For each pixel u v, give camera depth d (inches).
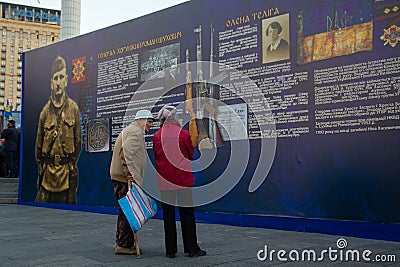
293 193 288.7
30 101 487.8
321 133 277.4
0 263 198.8
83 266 193.6
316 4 282.7
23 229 303.0
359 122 261.9
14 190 534.0
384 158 251.9
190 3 350.3
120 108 398.0
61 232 289.6
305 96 285.4
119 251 217.6
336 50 272.8
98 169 412.8
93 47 424.5
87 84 427.8
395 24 250.5
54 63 462.0
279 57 298.4
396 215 246.7
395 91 249.1
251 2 314.8
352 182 263.4
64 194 442.6
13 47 4328.3
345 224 265.4
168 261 203.0
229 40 325.4
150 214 217.6
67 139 443.2
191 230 213.6
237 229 298.4
